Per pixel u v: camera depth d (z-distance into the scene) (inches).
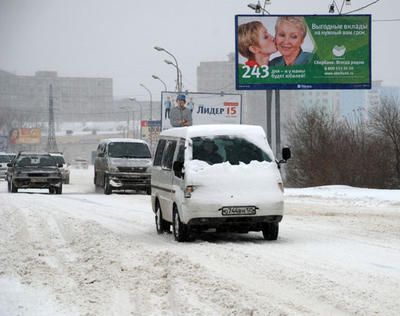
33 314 483.8
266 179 877.8
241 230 892.0
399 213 1368.1
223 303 478.9
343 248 791.1
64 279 625.3
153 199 1045.8
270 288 527.8
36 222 1166.3
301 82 2524.6
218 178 867.4
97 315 471.8
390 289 517.7
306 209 1515.7
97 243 858.8
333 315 435.8
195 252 756.6
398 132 2524.6
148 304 497.4
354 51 2509.8
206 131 921.5
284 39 2517.2
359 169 2556.6
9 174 2343.8
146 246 829.8
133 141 2306.8
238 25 2517.2
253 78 2522.1
